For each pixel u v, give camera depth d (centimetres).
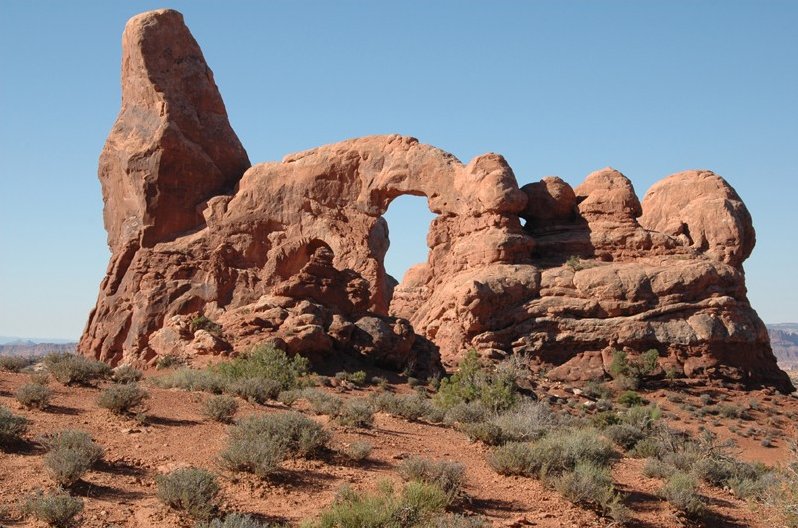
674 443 1912
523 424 1734
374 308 4969
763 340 4462
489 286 4322
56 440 1170
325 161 5259
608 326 4241
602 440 1686
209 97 5791
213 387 2012
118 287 5419
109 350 5203
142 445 1276
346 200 5200
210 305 5081
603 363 4181
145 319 5084
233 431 1323
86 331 5534
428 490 1091
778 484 1407
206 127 5716
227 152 5781
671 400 3891
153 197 5394
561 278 4409
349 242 5103
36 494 973
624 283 4338
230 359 3431
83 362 1906
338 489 1135
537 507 1192
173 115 5538
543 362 4216
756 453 3128
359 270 5031
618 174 5009
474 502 1181
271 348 3136
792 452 1441
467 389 2516
